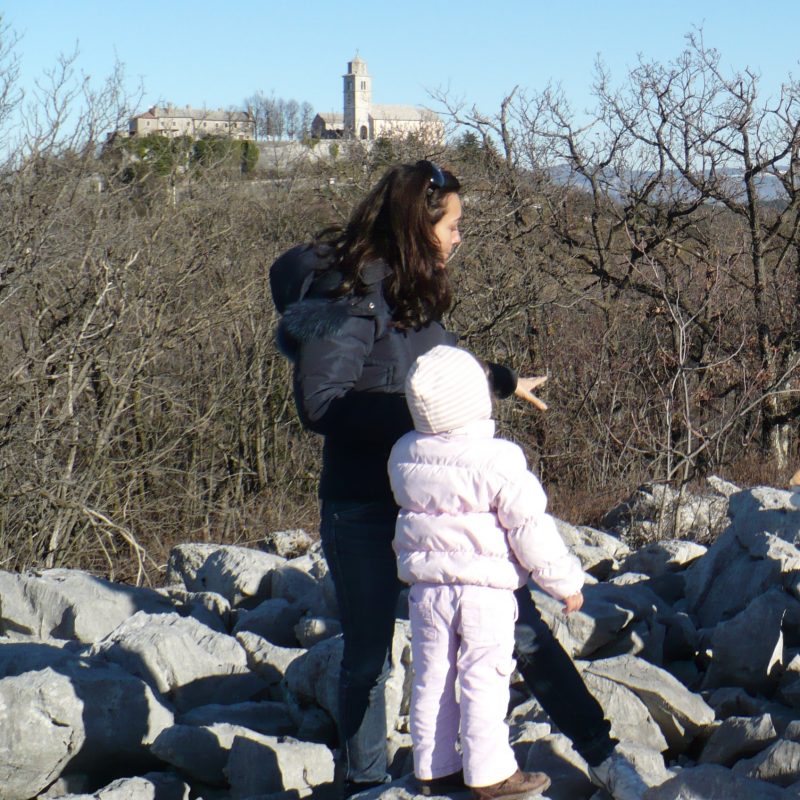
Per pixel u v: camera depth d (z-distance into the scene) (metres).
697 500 9.37
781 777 3.36
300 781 3.79
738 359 14.37
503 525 2.95
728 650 4.45
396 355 3.04
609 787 3.22
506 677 2.99
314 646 4.39
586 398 13.96
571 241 16.17
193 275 12.70
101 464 11.47
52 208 10.87
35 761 3.82
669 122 16.20
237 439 14.29
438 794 3.02
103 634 5.50
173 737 3.85
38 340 10.96
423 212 3.02
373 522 3.17
